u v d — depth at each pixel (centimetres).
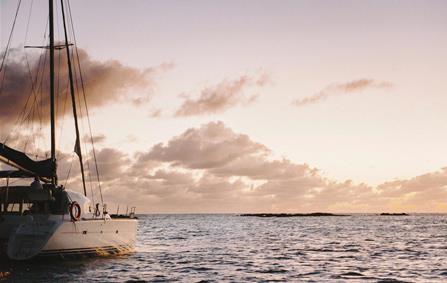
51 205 2300
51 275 2117
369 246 4569
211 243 4828
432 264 3033
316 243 4972
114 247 2609
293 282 2264
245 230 8550
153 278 2230
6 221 2225
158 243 4747
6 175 2217
